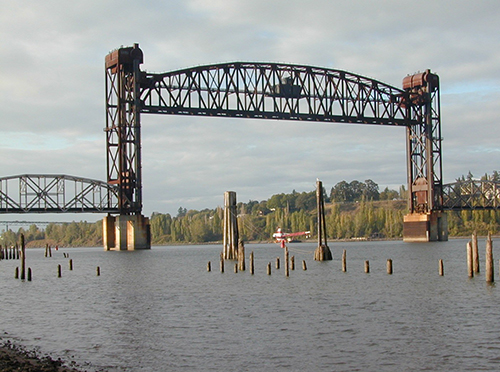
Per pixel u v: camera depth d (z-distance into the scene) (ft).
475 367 115.96
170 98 496.23
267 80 521.65
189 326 153.79
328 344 132.67
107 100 496.23
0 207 479.00
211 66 507.30
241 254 298.56
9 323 164.25
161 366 118.83
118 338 141.90
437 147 587.68
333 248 599.98
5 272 334.44
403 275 261.65
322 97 541.34
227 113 509.35
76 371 112.47
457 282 226.79
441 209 598.75
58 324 160.86
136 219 498.69
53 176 490.49
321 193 353.51
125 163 498.28
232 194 355.36
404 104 581.12
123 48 483.92
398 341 134.21
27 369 110.32
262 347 131.13
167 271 317.22
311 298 196.24
